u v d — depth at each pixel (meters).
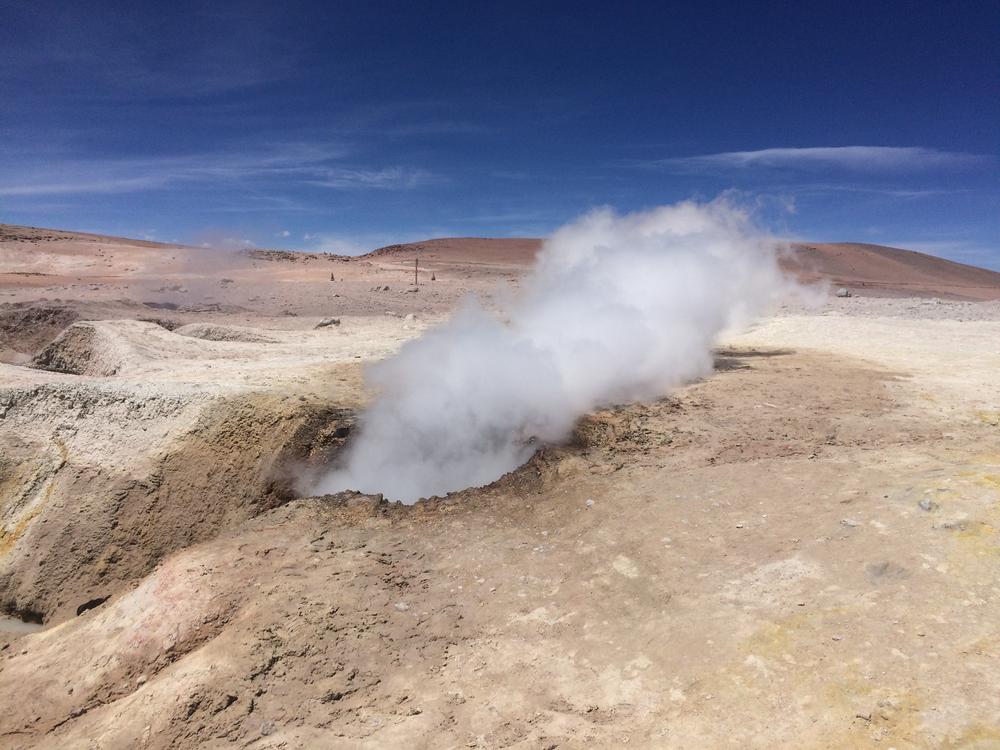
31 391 10.20
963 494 5.29
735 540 5.55
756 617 4.51
